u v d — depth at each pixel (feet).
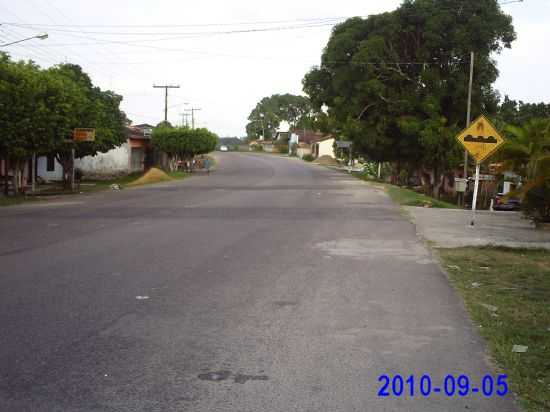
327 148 311.68
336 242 42.01
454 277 30.30
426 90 133.69
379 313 22.89
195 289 26.50
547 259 36.24
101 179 143.23
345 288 27.20
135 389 15.19
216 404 14.35
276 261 33.94
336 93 144.36
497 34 127.65
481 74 128.47
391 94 133.59
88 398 14.62
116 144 128.16
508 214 68.59
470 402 14.79
